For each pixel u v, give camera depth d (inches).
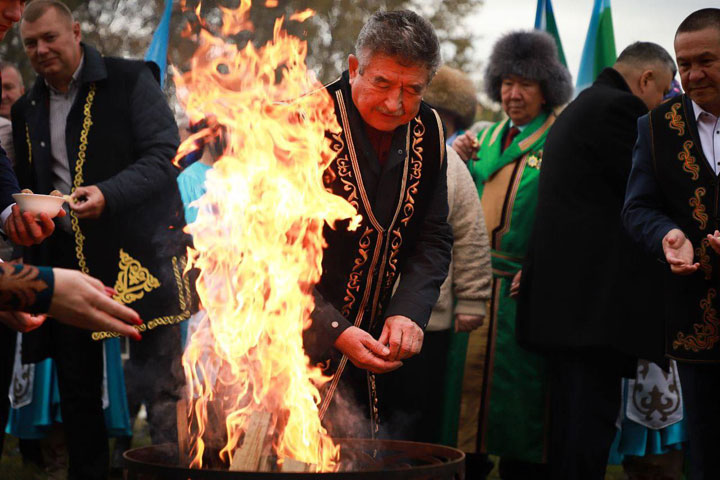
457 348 163.0
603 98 145.6
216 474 77.8
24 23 140.3
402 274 114.0
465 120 178.2
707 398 120.7
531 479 162.1
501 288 163.8
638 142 131.8
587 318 141.3
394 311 108.0
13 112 148.3
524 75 165.0
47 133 143.6
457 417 160.9
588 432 140.7
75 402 137.0
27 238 108.3
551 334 143.8
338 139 108.2
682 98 128.0
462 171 157.9
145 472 81.4
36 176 144.2
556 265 145.6
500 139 174.7
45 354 139.0
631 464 170.9
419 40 98.6
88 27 386.9
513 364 159.5
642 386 162.7
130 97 144.6
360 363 103.8
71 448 137.6
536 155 166.6
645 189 129.1
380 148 109.7
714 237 114.2
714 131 124.2
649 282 139.6
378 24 100.0
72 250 138.3
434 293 110.5
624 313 139.0
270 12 369.4
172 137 145.1
